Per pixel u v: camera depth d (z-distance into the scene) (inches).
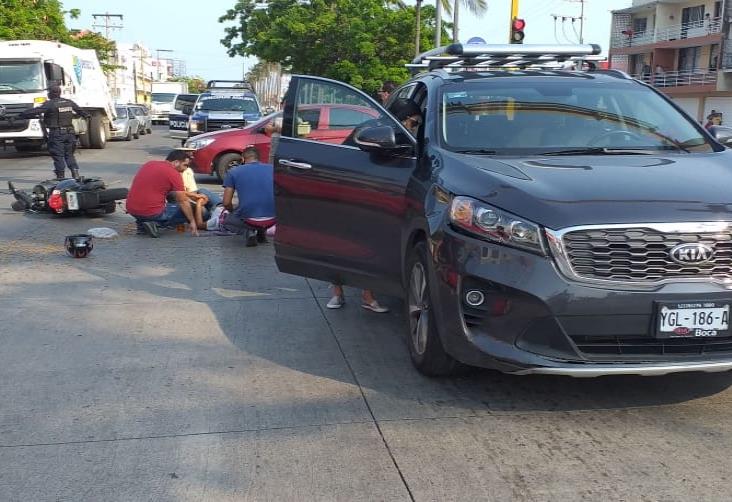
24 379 186.4
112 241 371.9
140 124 1419.8
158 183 379.6
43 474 140.0
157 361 199.5
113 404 171.3
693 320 146.3
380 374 188.5
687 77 1823.3
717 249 147.3
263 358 201.5
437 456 144.9
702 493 130.3
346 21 1133.1
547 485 133.8
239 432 156.4
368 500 129.9
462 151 186.2
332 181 210.5
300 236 223.0
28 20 1365.7
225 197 360.2
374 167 200.1
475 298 155.9
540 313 147.3
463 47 225.8
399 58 1163.9
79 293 271.0
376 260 201.0
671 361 148.2
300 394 176.2
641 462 141.6
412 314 186.4
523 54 231.8
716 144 196.9
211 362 198.5
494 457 144.2
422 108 213.9
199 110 775.1
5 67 821.2
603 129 197.5
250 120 746.8
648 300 145.3
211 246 360.8
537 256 147.8
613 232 146.2
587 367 146.9
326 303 255.9
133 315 242.5
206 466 142.3
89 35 2167.8
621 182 157.1
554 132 195.2
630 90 215.6
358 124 218.1
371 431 155.9
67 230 398.6
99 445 151.3
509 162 172.7
